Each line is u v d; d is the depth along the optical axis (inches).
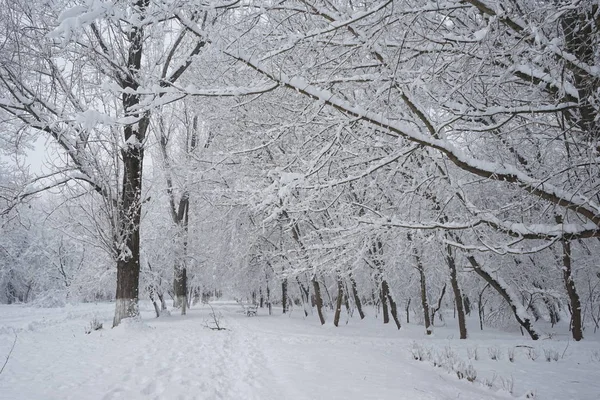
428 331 597.3
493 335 615.2
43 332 516.7
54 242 1642.5
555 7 156.5
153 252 871.7
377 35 189.9
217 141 634.2
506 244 213.5
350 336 535.5
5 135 522.0
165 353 357.4
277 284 1054.4
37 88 481.4
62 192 543.8
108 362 306.7
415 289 836.0
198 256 1066.7
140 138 574.2
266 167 463.5
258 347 410.6
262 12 184.4
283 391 214.4
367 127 229.3
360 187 319.3
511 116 199.2
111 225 543.8
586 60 198.7
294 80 190.7
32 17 440.5
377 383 230.1
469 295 740.7
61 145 490.9
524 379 285.4
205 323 687.1
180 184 904.9
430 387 227.9
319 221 673.6
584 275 552.7
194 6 177.9
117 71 425.1
